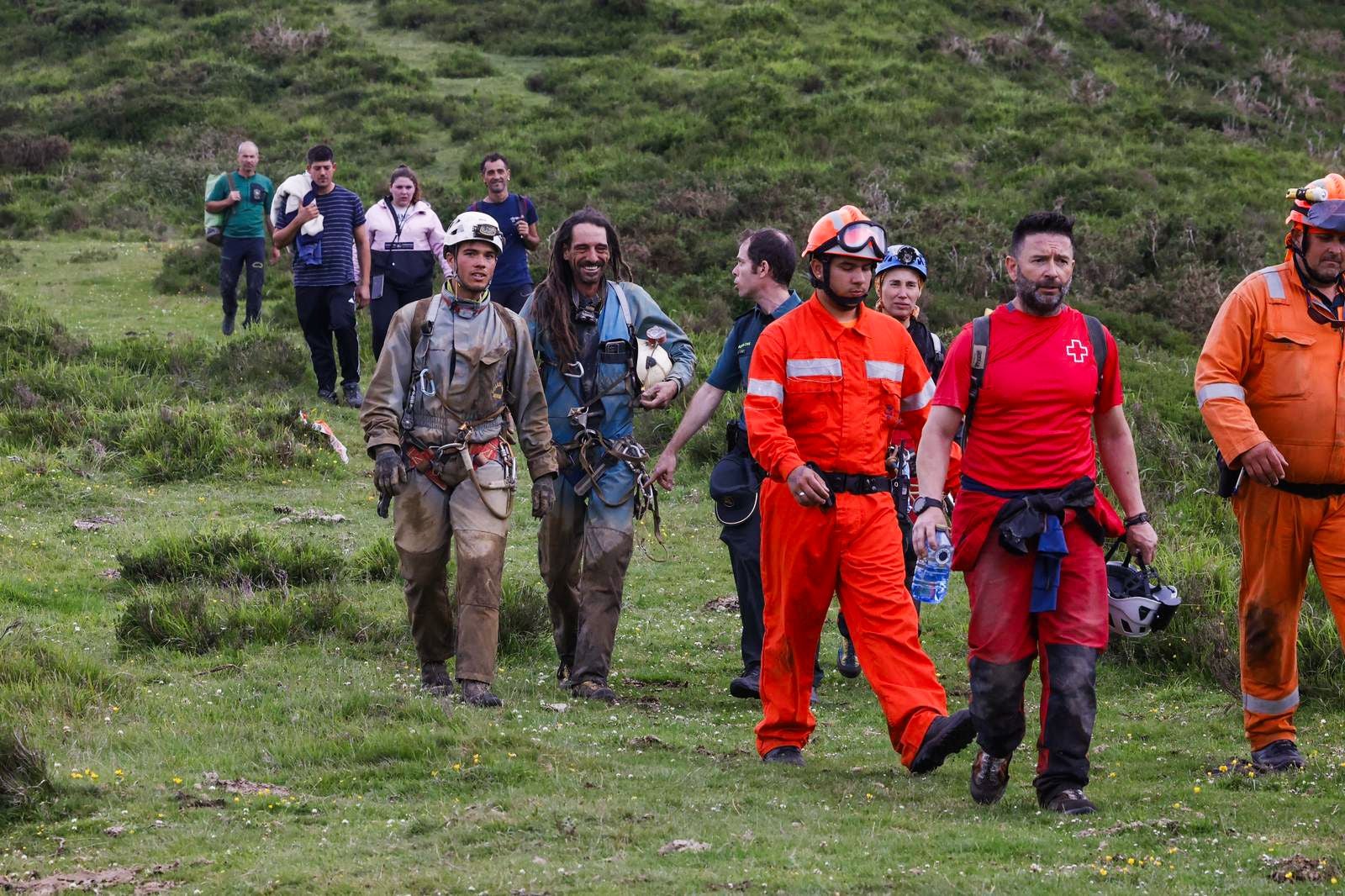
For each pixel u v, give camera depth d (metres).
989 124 50.34
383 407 11.23
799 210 38.12
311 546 15.73
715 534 18.64
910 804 8.81
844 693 12.76
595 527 11.93
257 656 12.48
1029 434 8.62
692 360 12.41
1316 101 60.59
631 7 63.62
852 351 9.55
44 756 8.66
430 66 59.78
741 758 10.02
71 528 17.09
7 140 50.62
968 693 12.64
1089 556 8.68
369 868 7.18
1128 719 11.92
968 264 34.62
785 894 6.74
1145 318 32.06
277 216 24.33
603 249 12.02
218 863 7.32
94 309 31.72
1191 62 63.16
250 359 25.61
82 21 65.38
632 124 49.72
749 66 56.06
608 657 12.03
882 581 9.47
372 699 10.75
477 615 11.16
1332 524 9.68
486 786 8.84
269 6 67.69
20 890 6.93
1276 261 36.81
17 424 21.41
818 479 9.13
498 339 11.35
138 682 11.34
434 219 23.52
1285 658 9.87
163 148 50.94
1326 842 7.82
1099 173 43.88
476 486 11.24
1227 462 9.55
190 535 15.82
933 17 63.38
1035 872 7.14
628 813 8.22
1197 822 8.22
